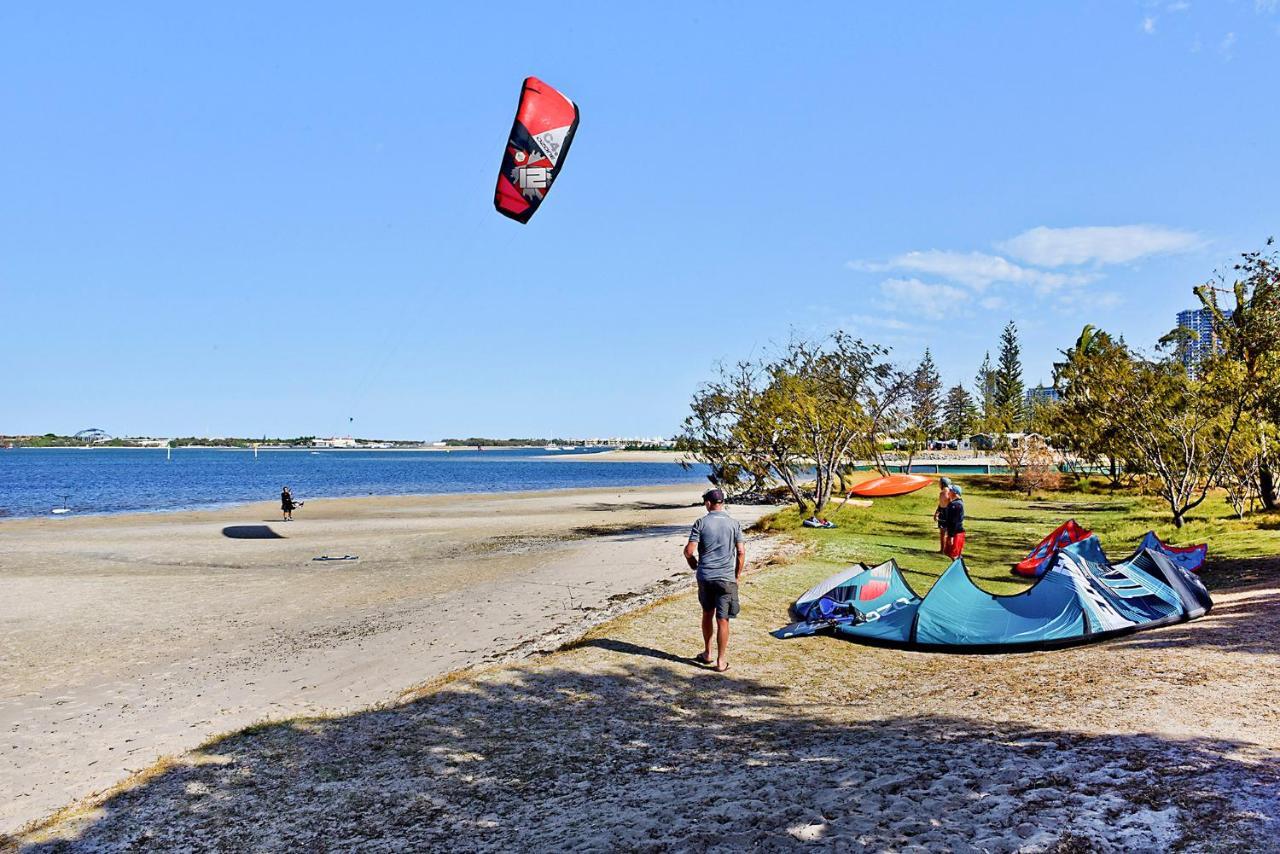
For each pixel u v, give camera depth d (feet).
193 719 32.12
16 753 29.14
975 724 22.53
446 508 147.43
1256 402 72.08
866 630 36.63
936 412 158.51
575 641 37.24
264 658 41.16
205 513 139.64
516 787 20.93
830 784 18.51
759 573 53.31
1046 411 138.51
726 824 16.72
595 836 16.98
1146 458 84.12
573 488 230.89
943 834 14.98
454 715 27.27
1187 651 28.60
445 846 17.61
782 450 92.22
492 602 52.65
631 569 64.23
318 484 266.98
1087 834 14.34
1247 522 74.08
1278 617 33.01
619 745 23.84
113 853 18.88
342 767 23.27
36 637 46.88
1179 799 15.48
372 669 37.68
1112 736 19.98
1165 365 83.56
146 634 47.44
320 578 66.49
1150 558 39.19
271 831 19.35
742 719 26.02
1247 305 71.92
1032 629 34.14
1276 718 20.44
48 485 262.26
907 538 76.23
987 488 146.41
